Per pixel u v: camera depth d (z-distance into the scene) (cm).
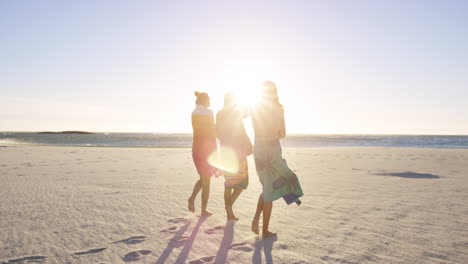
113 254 274
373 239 311
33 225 359
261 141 331
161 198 511
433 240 307
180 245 297
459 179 729
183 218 391
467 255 269
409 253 274
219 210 437
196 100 432
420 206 451
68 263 255
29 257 267
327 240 309
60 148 2292
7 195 532
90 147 2519
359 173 855
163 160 1293
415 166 1035
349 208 442
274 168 326
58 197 516
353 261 258
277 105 335
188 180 712
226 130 391
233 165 387
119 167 999
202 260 262
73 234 328
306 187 621
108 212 418
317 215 405
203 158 412
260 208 330
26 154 1619
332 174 834
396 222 370
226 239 315
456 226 352
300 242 304
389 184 658
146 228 349
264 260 262
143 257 268
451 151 1995
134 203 473
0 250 283
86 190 580
